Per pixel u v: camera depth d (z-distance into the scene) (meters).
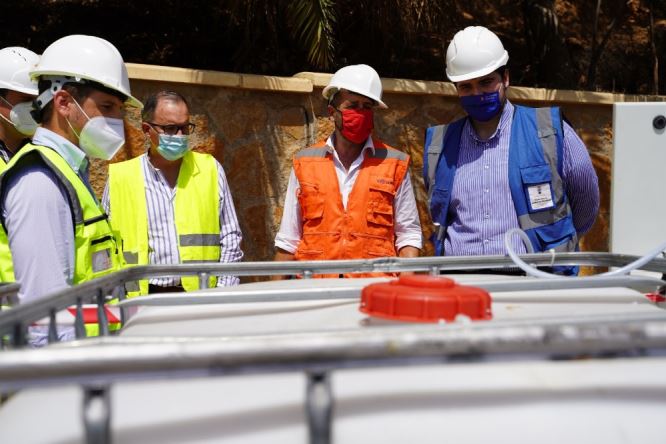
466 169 3.45
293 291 1.68
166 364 0.85
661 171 3.54
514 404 0.94
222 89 4.83
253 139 4.95
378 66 6.77
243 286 1.92
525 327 0.90
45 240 2.35
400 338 0.87
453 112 5.61
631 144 3.54
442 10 7.07
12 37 6.62
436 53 7.27
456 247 3.44
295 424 0.94
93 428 0.87
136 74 4.47
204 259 3.56
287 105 5.05
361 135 3.65
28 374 0.83
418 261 2.07
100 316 1.64
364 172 3.67
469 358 0.89
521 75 7.62
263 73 6.31
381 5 6.22
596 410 0.94
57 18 6.87
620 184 3.57
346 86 3.60
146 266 1.93
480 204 3.39
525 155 3.31
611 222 3.63
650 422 0.93
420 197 5.53
